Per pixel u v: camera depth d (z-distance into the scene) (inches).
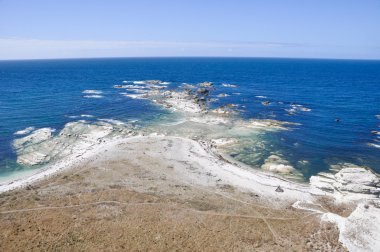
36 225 1285.7
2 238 1192.8
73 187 1665.8
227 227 1332.4
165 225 1320.1
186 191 1667.1
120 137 2593.5
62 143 2445.9
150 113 3373.5
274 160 2209.6
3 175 1940.2
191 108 3570.4
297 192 1722.4
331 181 1873.8
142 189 1665.8
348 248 1230.9
